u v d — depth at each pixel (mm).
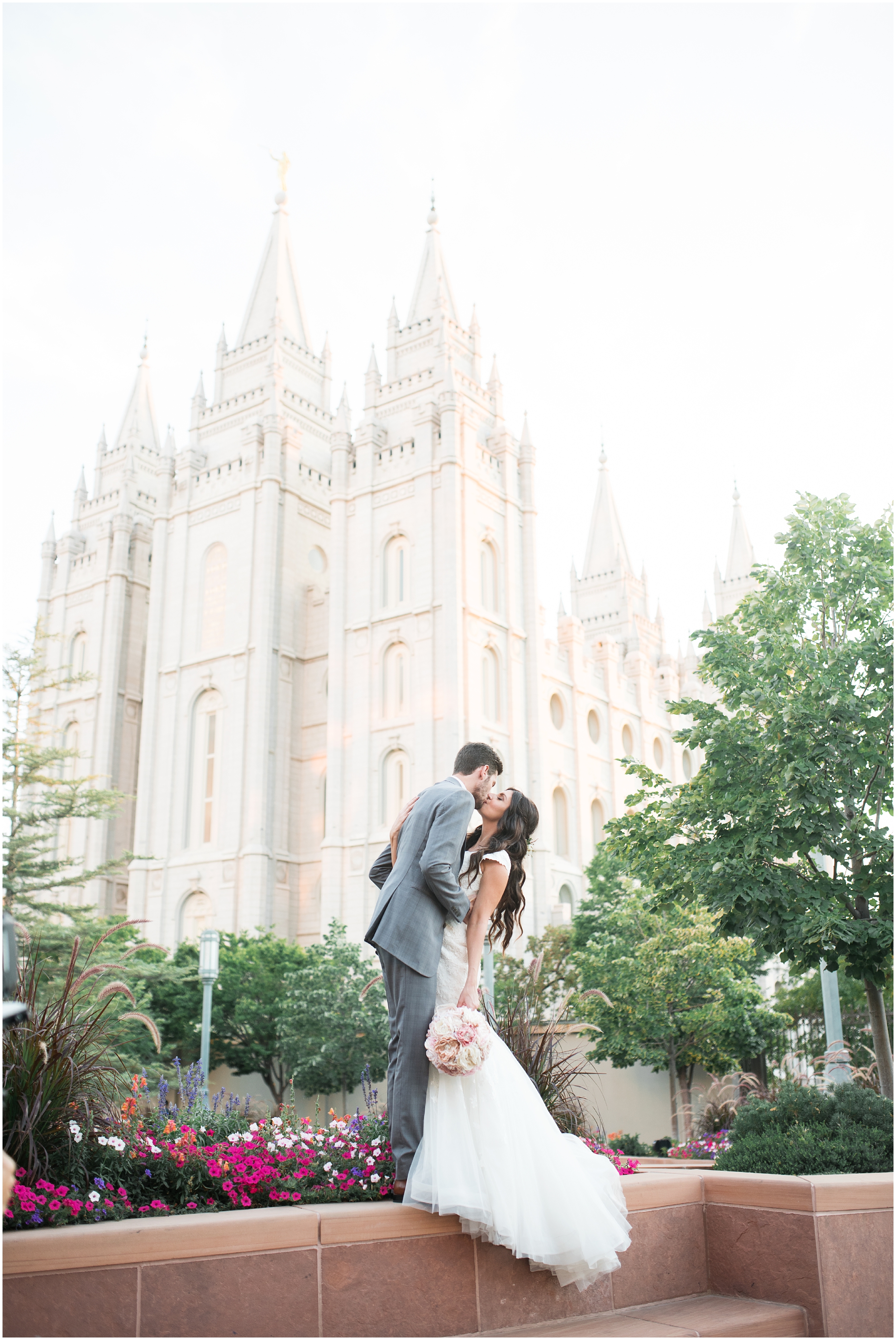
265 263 68062
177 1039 36031
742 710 12500
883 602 11453
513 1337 4043
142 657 64938
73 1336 3430
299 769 55250
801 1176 4934
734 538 79062
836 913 10539
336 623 53156
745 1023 26906
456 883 4262
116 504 69125
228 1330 3666
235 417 62781
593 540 83438
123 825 60594
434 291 58750
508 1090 4254
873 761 10656
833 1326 4516
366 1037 33062
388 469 54594
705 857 12195
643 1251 4750
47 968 4938
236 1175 4590
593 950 28109
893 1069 10117
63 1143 4355
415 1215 4066
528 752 53000
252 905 50750
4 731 27094
